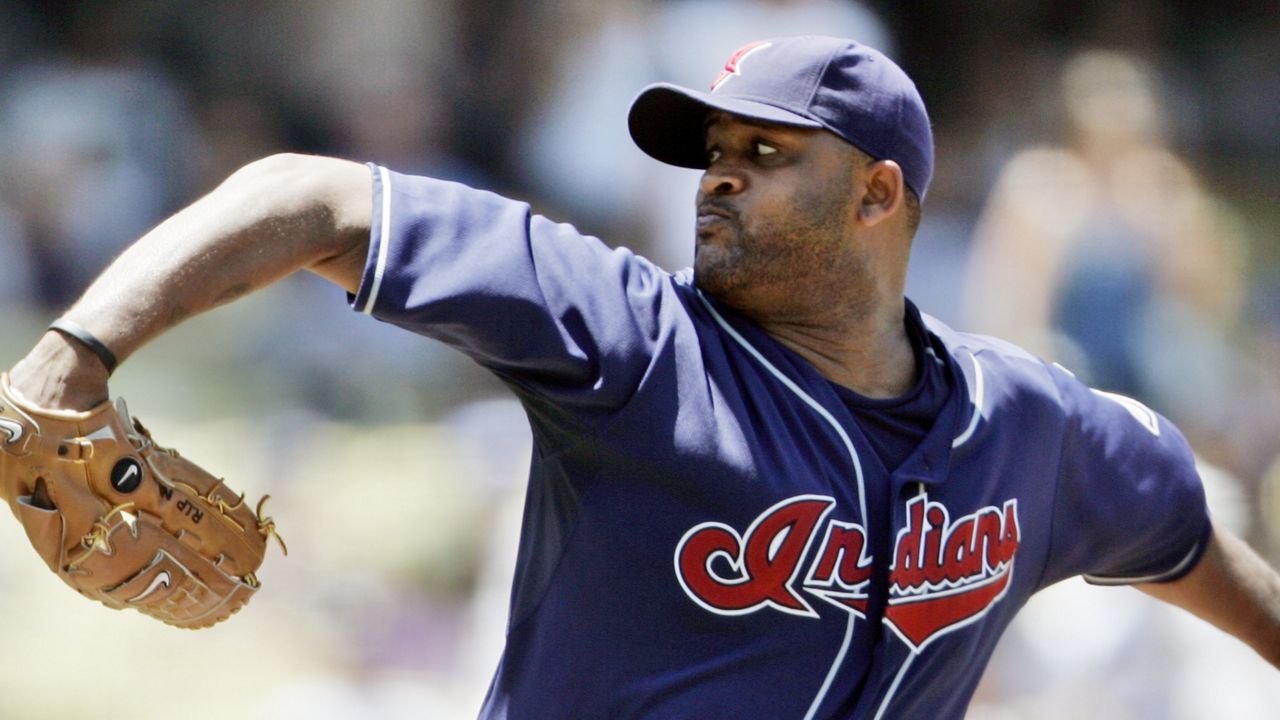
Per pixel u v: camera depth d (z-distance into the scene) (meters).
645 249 26.98
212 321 25.80
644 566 8.56
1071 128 23.11
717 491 8.52
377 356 24.92
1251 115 39.31
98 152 28.78
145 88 29.83
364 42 30.94
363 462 21.91
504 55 30.33
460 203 8.35
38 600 20.61
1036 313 22.67
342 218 8.08
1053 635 19.08
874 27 28.33
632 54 28.38
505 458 21.48
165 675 19.67
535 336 8.26
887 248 9.29
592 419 8.44
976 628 9.44
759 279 8.98
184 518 8.41
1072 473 10.05
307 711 18.92
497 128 30.36
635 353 8.44
